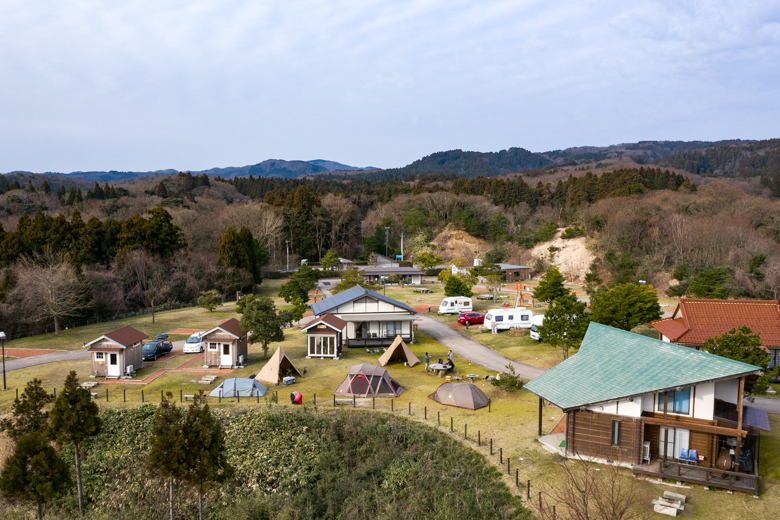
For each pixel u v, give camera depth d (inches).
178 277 3193.9
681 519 745.6
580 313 1626.5
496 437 1095.0
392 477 1024.2
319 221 5305.1
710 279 2815.0
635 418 909.2
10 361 1745.8
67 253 2871.6
